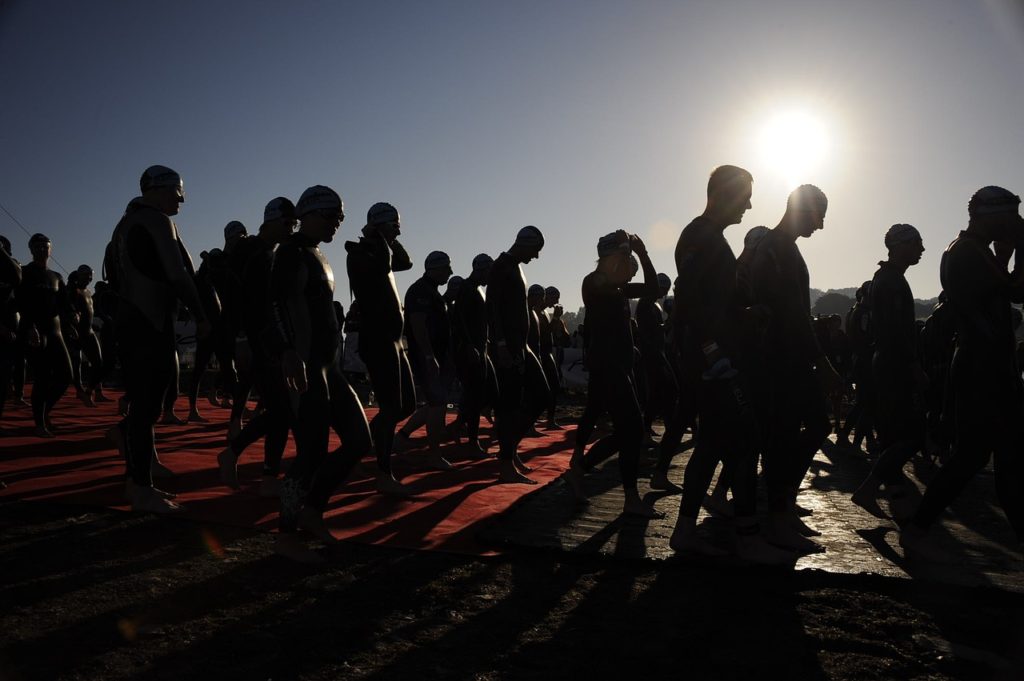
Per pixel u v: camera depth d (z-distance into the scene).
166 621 2.96
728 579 3.64
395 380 5.45
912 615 3.16
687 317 3.92
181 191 4.65
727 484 5.10
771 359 4.27
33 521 4.32
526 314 6.20
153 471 5.75
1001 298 3.83
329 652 2.73
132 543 3.98
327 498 4.04
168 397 5.76
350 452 3.96
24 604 3.07
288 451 7.54
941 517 5.09
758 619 3.10
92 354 11.56
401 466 6.92
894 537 4.48
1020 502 3.83
